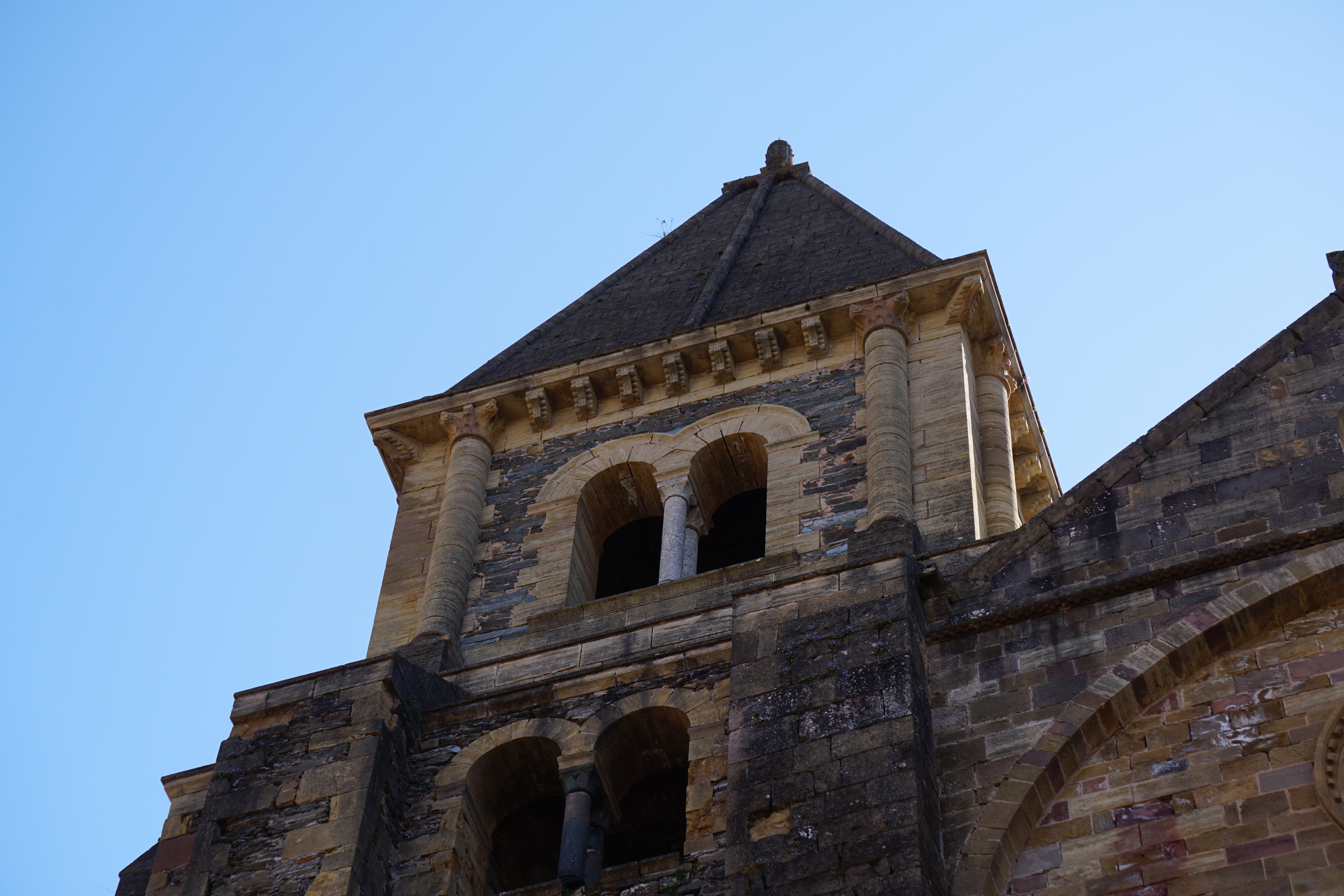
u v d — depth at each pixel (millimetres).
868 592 23641
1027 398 34188
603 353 34156
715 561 33906
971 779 21203
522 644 29016
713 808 23156
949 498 29141
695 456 32062
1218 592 22109
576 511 31781
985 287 33312
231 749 25266
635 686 25562
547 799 25516
